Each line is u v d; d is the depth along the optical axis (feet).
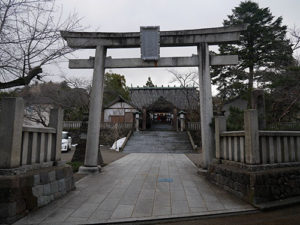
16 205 10.73
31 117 51.62
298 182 14.64
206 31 25.29
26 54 16.46
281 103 38.29
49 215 11.78
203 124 24.68
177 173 24.21
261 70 54.39
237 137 16.33
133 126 76.43
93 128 25.38
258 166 14.16
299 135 16.12
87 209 12.85
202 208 13.01
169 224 11.25
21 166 12.03
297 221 11.16
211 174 19.57
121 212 12.44
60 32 18.56
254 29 57.67
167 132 74.28
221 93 63.31
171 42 25.98
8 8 15.37
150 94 108.99
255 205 12.87
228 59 25.20
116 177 22.03
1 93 30.91
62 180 15.51
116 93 104.99
